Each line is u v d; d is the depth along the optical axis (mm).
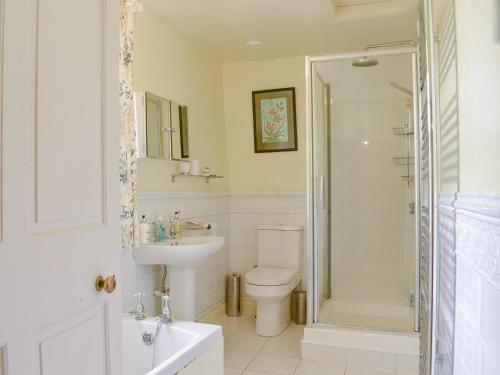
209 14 2934
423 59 1375
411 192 3322
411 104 3258
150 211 2801
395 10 2936
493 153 802
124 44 2281
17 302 901
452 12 1145
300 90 3846
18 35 916
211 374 2041
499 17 762
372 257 3451
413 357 2662
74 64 1089
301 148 3852
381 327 3047
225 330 3480
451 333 1179
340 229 3516
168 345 2125
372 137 3436
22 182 924
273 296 3227
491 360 801
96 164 1176
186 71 3359
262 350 3051
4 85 882
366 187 3475
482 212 854
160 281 2916
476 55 915
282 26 3162
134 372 2195
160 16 2957
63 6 1050
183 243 2859
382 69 3135
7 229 884
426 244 1379
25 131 935
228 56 3836
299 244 3684
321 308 3244
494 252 777
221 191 3885
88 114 1143
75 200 1088
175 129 3062
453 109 1147
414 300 3006
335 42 3500
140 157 2633
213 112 3824
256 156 3982
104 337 1191
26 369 920
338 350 2816
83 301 1100
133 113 2359
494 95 798
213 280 3711
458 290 1098
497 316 764
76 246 1079
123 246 2309
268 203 3934
